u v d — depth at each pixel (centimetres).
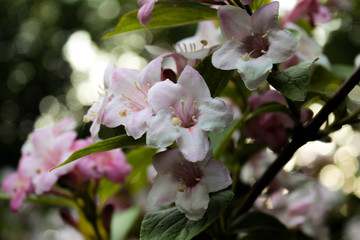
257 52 44
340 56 104
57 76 257
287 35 43
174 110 43
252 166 58
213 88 46
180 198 43
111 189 56
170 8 47
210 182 43
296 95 43
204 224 43
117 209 68
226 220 49
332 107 46
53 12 257
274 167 47
